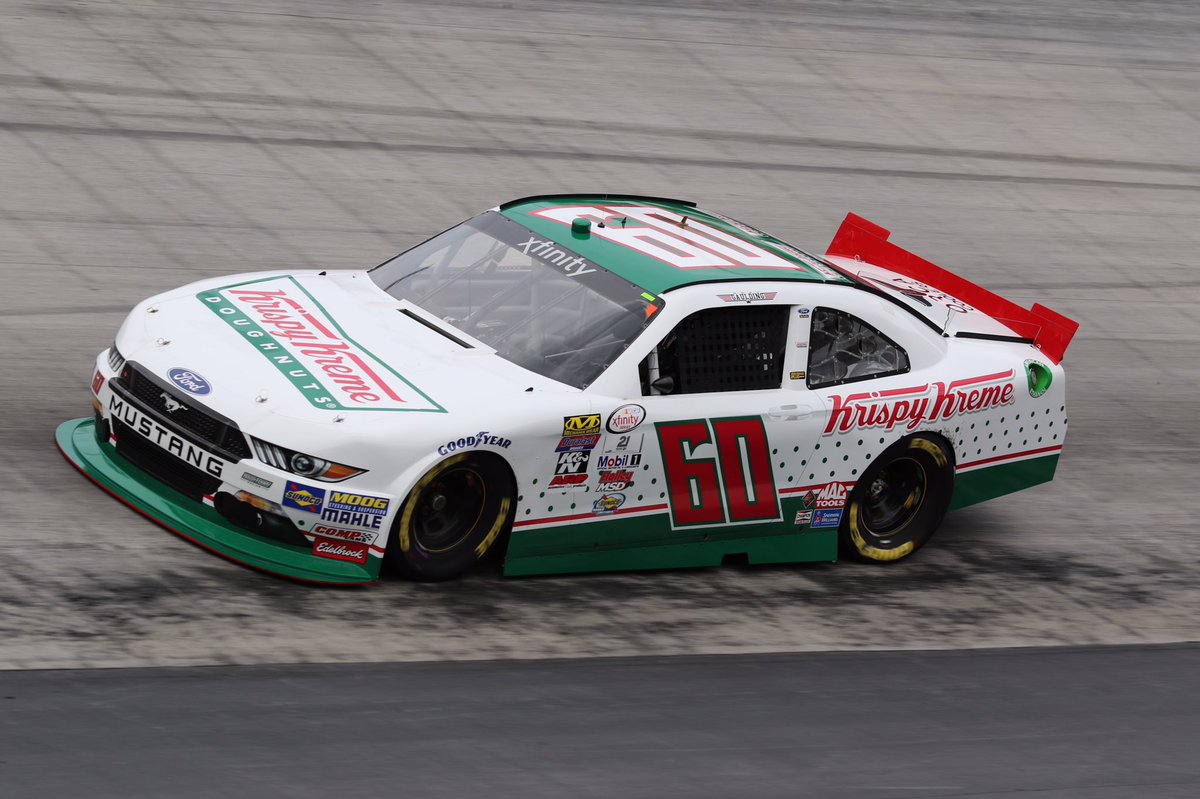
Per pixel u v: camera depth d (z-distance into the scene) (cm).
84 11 4619
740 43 5691
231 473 1912
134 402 2028
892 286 2714
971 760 1748
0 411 2417
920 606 2298
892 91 5591
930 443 2441
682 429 2166
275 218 3594
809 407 2288
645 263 2289
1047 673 2078
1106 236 4706
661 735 1694
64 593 1812
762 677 1916
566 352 2136
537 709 1714
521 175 4144
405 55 4841
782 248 2530
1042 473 2609
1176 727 1941
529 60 5038
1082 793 1702
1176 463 3183
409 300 2311
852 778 1653
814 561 2397
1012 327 2695
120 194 3556
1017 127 5553
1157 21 7300
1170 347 3928
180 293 2266
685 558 2255
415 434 1920
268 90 4359
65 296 3009
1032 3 7162
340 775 1487
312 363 2030
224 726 1555
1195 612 2433
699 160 4538
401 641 1845
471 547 2047
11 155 3638
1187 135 5897
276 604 1881
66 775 1410
